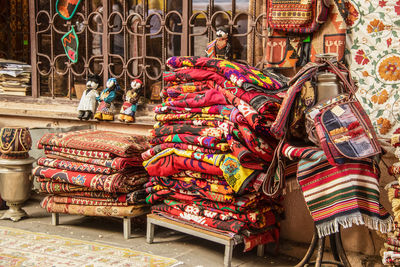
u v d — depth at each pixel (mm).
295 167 3465
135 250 4016
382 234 3262
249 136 3412
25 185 4781
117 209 4266
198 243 4273
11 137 4695
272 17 3795
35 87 5617
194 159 3758
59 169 4469
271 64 3926
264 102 3389
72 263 3627
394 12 3510
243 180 3473
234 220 3666
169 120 4016
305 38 3799
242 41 4309
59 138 4496
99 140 4328
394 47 3535
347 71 3217
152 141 4059
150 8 4863
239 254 4051
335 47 3682
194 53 4633
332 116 3062
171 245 4191
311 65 3184
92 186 4199
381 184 3639
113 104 4988
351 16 3674
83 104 4988
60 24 5551
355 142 2992
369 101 3668
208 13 4496
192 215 3895
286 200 4094
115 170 4184
